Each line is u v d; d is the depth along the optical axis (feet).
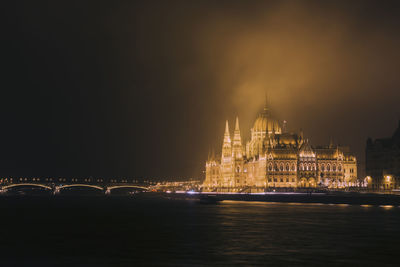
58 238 425.28
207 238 415.44
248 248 361.10
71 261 318.24
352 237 413.18
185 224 540.11
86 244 387.96
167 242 394.93
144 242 396.78
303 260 315.99
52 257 332.19
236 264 305.53
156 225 533.96
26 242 401.29
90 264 308.81
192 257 327.47
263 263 307.58
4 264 312.29
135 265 304.30
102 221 590.96
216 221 571.28
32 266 306.35
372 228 474.90
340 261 312.71
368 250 350.02
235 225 515.91
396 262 309.83
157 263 309.22
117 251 352.90
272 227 490.90
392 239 402.11
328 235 426.92
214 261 313.94
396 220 554.87
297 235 427.74
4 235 447.83
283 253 339.57
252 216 627.46
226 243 385.91
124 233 459.32
